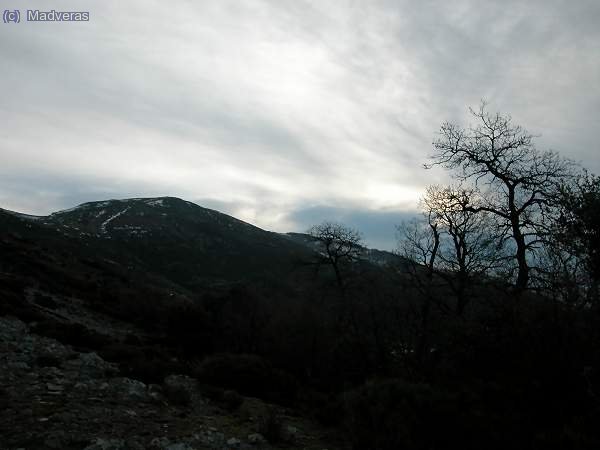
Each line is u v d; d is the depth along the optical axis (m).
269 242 159.88
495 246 17.22
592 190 11.45
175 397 11.05
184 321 26.47
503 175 17.25
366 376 18.05
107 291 42.03
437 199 20.91
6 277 29.56
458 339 11.43
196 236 142.62
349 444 9.59
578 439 7.36
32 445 6.36
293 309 27.17
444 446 8.07
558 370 9.02
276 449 8.90
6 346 12.32
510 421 8.42
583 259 10.37
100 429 7.61
